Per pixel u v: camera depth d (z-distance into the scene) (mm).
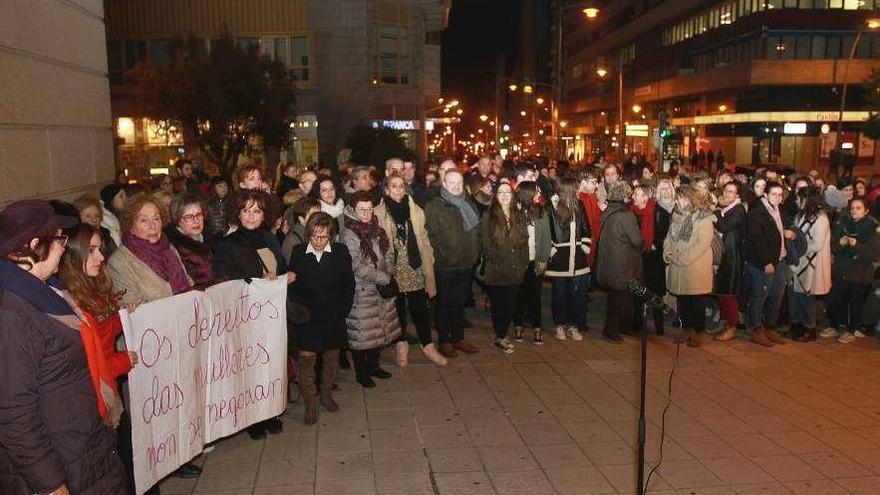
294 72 33656
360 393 7133
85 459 3201
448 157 12984
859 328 9156
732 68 52625
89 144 8719
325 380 6602
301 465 5547
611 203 8750
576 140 101812
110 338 3855
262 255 5953
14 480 3074
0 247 3104
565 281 8914
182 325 4992
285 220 7977
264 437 6051
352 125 34031
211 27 33250
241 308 5656
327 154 34094
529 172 9516
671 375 7207
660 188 9188
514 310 8930
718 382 7430
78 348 3211
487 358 8266
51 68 7543
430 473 5410
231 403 5602
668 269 8664
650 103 72312
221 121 24703
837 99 50812
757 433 6160
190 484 5230
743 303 9078
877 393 7109
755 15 50719
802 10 49250
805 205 8836
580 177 10102
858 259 8688
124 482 3494
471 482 5273
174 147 32594
